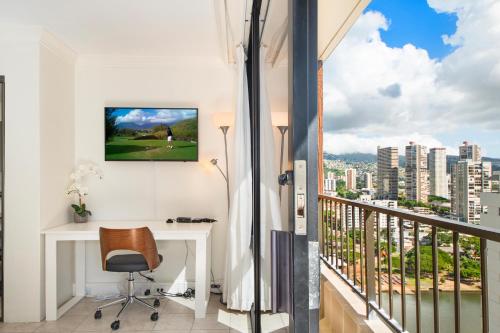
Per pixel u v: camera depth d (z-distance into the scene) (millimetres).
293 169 1182
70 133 4031
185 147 4152
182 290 4141
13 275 3373
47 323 3303
